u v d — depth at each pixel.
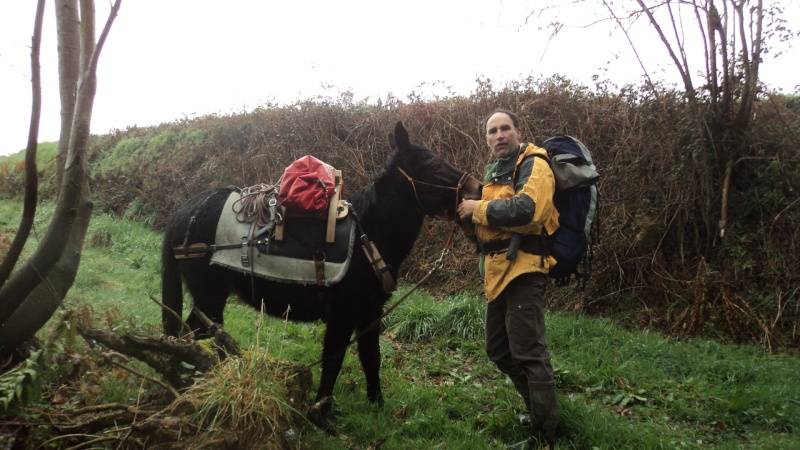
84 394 3.07
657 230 6.15
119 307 5.07
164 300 3.64
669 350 4.81
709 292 5.53
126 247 9.04
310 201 3.25
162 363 2.95
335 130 8.97
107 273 7.10
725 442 3.47
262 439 2.51
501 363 3.42
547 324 5.43
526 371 3.15
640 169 6.46
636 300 6.02
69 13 3.09
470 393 4.09
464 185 3.35
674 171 6.13
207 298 3.58
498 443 3.28
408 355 4.88
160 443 2.40
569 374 4.33
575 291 6.26
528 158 3.10
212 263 3.43
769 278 5.71
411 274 7.42
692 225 6.23
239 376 2.63
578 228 3.12
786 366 4.55
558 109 7.24
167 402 2.87
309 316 3.53
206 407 2.48
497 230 3.10
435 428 3.42
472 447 3.20
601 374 4.36
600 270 6.18
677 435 3.53
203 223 3.53
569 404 3.65
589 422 3.44
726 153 5.98
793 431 3.60
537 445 3.14
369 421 3.42
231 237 3.44
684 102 6.11
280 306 3.48
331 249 3.33
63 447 2.52
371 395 3.72
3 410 2.44
